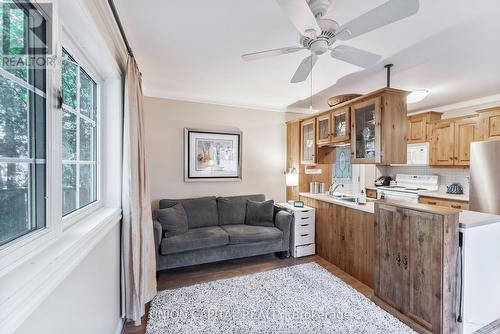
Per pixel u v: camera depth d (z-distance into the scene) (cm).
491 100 371
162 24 185
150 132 346
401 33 193
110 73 175
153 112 348
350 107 282
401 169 507
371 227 253
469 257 178
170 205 333
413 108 454
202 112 377
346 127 287
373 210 251
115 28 164
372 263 250
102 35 144
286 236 329
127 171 180
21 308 66
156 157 350
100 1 135
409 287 195
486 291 188
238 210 360
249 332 183
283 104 423
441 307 172
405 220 199
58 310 94
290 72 281
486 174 309
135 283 188
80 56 141
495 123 328
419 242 187
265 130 421
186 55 238
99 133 177
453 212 174
